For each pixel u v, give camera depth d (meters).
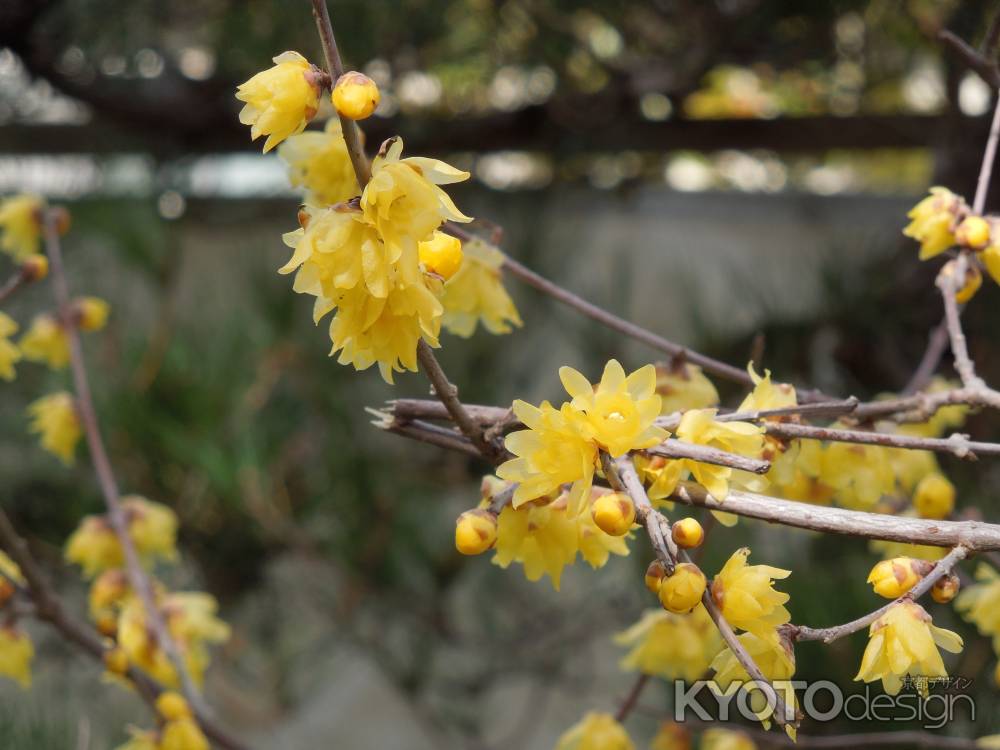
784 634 0.32
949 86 0.64
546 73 0.77
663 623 0.46
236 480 0.68
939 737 0.47
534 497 0.32
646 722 0.68
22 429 0.76
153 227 0.77
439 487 0.77
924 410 0.39
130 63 0.76
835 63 0.75
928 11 0.65
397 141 0.30
